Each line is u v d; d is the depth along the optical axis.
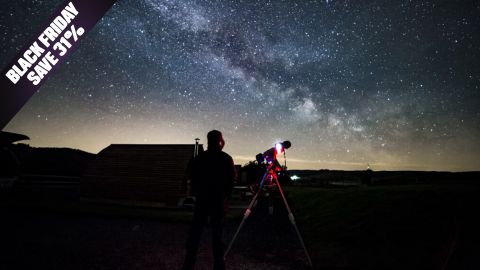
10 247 4.65
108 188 14.62
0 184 14.47
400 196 7.44
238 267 3.90
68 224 7.23
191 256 3.33
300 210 10.07
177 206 13.26
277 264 4.05
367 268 3.74
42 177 17.48
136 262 4.03
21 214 8.69
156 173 14.42
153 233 6.38
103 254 4.41
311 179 38.72
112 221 8.08
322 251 4.73
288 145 4.34
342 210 7.62
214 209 3.45
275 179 4.24
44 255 4.25
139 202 13.86
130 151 16.27
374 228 5.61
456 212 5.11
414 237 4.83
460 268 3.00
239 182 18.00
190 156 14.82
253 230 7.05
